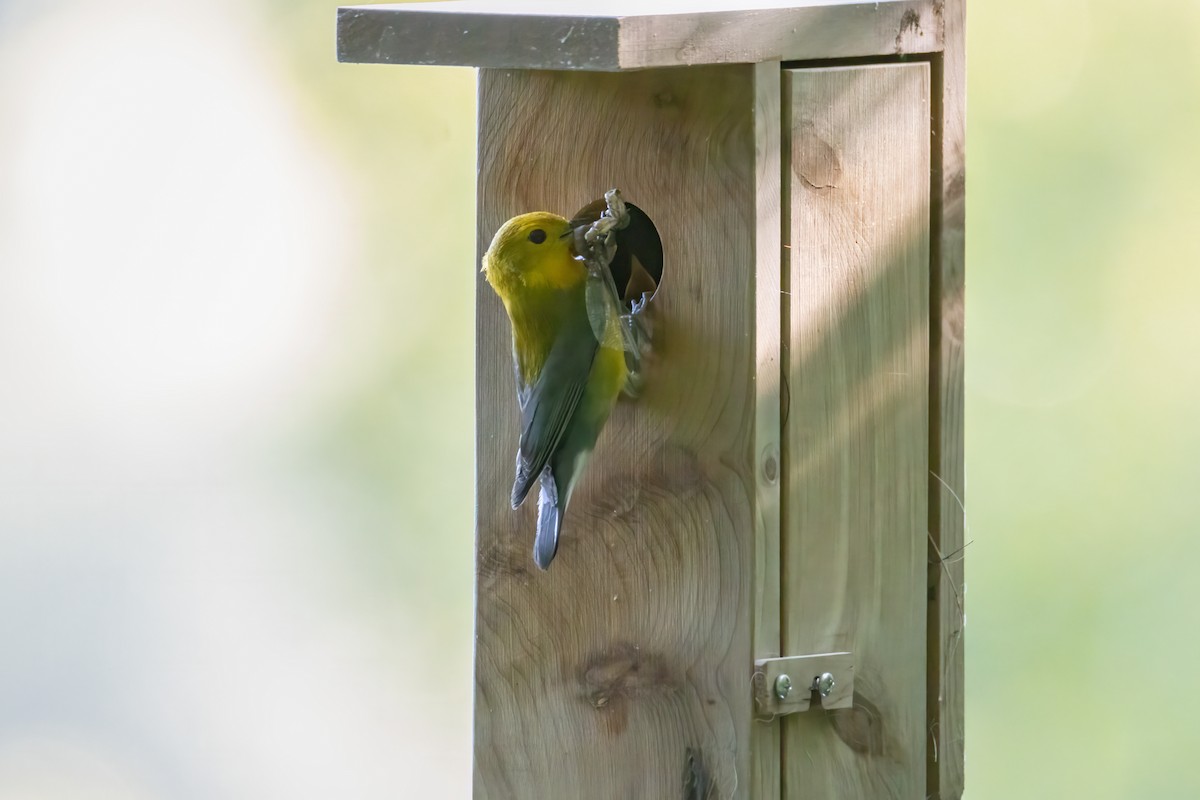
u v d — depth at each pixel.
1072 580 12.16
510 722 7.34
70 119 13.49
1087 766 11.92
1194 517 12.13
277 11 13.44
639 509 6.92
